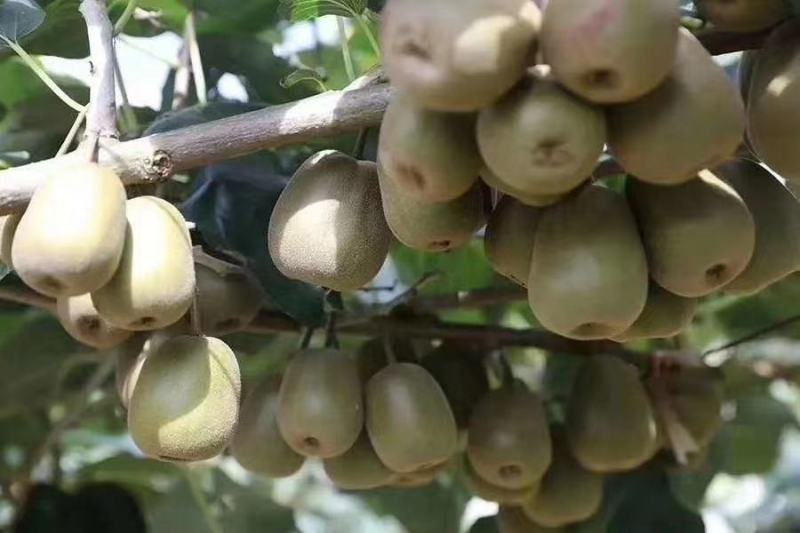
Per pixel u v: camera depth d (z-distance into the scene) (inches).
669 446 57.2
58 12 55.9
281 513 71.7
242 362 61.2
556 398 58.2
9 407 63.4
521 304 63.7
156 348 44.8
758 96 42.9
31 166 43.2
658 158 40.1
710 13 43.7
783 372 67.1
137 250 42.5
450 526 68.9
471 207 43.2
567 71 38.9
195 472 70.7
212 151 44.0
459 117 40.7
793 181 45.4
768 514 98.5
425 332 53.9
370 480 50.2
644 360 56.7
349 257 44.8
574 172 39.8
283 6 50.8
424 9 39.0
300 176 45.6
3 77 59.1
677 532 57.3
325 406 48.4
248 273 50.5
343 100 44.1
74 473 67.2
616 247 41.8
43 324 59.1
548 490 54.1
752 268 44.4
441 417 48.8
